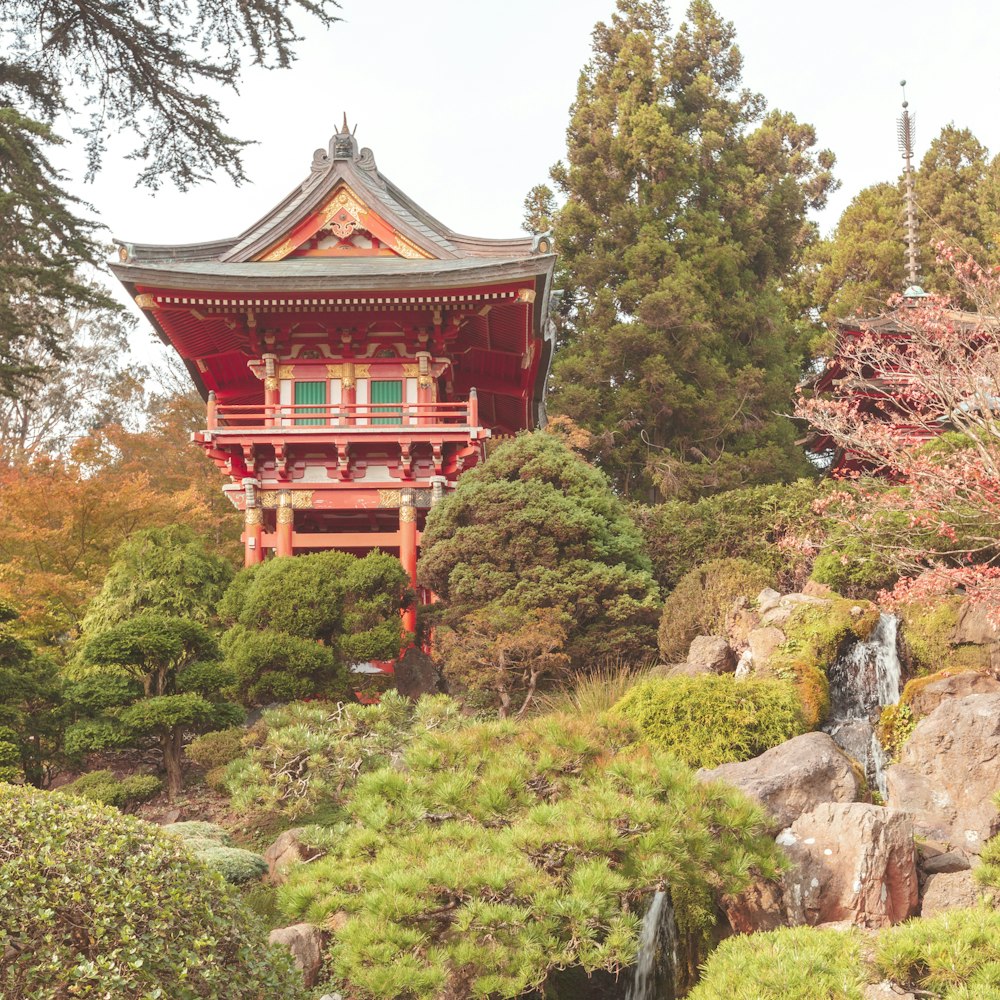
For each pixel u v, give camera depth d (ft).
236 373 99.86
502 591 62.85
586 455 130.21
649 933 35.50
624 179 141.38
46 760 51.29
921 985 28.07
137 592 62.13
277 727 46.78
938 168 162.20
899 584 47.88
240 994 24.99
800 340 154.92
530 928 27.99
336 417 85.05
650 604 62.39
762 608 54.90
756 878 34.47
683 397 127.85
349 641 61.67
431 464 84.23
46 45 51.37
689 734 44.34
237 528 105.81
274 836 44.52
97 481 82.17
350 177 90.89
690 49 151.74
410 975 27.04
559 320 141.08
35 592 70.28
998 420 48.85
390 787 33.32
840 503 57.88
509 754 33.94
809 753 40.45
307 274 80.12
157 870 25.17
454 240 93.56
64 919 23.20
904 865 34.88
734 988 27.27
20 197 63.82
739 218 146.61
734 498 71.67
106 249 69.36
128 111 53.21
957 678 46.47
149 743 52.75
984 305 49.37
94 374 163.12
